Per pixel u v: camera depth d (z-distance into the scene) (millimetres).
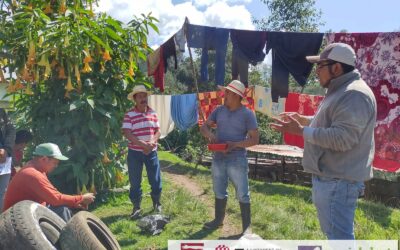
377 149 5957
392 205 7570
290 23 10656
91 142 5512
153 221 4562
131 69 5754
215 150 4312
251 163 11008
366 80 5488
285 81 5215
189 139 15633
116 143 6160
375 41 5293
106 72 5770
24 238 2867
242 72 5305
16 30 5332
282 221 4957
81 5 5613
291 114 3260
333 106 2658
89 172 5684
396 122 5574
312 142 2703
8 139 4504
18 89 5414
